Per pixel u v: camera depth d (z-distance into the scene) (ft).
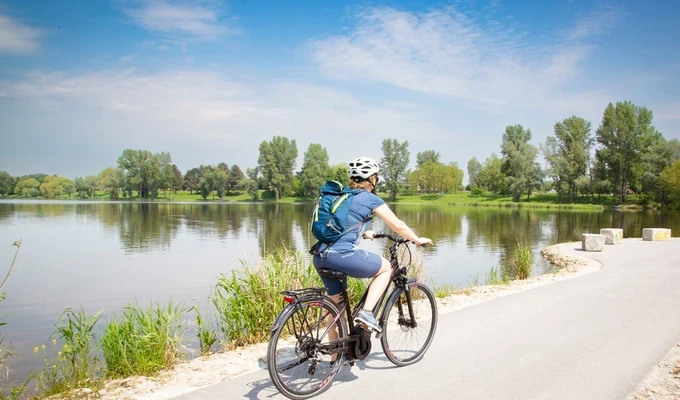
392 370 14.49
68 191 486.38
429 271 52.60
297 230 121.08
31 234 109.19
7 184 484.74
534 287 29.66
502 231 116.06
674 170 227.20
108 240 96.12
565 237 98.99
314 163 390.83
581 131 289.53
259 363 15.53
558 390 13.01
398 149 416.87
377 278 13.52
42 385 16.75
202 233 112.68
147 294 42.52
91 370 17.01
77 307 37.88
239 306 20.95
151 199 440.86
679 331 18.80
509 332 18.71
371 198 13.17
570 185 292.20
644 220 162.20
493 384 13.43
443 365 14.94
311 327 12.76
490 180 410.31
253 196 418.72
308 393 12.40
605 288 28.81
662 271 36.68
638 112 266.77
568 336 18.13
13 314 35.55
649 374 14.12
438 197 439.22
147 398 12.74
